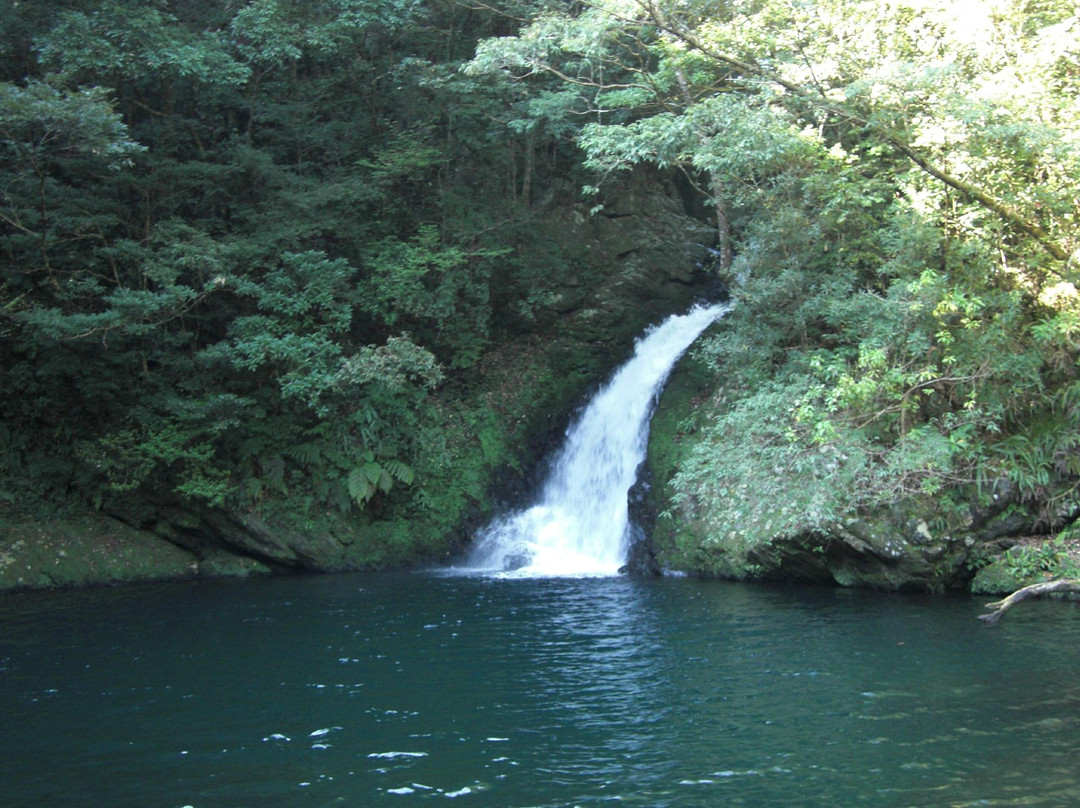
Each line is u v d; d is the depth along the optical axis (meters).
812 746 7.61
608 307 24.41
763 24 16.53
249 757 7.60
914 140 16.27
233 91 22.36
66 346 18.78
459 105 22.73
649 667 10.32
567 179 26.59
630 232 26.03
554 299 24.33
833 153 16.41
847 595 14.61
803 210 17.30
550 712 8.73
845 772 7.02
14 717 8.79
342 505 19.75
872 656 10.48
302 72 24.67
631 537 18.77
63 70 18.64
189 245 18.81
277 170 21.02
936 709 8.45
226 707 9.05
